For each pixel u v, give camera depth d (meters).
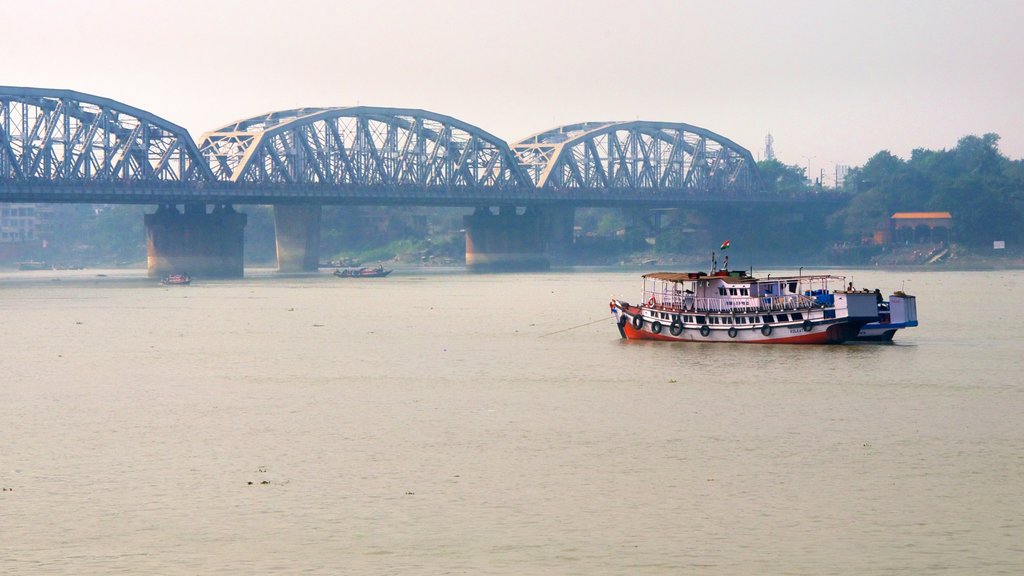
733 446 87.94
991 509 71.69
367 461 84.06
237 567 62.94
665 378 121.88
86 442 90.94
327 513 71.69
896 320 150.38
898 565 62.84
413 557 64.25
